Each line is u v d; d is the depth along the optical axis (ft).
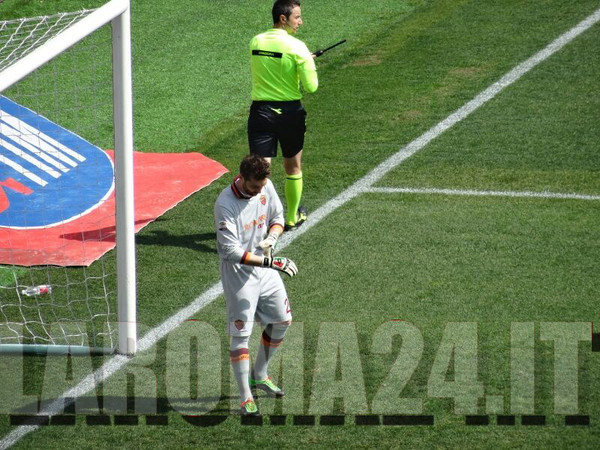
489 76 170.60
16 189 133.49
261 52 115.24
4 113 152.97
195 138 158.10
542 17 193.67
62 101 163.12
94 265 114.01
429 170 138.31
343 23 199.00
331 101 166.09
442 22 195.93
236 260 79.25
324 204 128.26
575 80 166.30
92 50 184.03
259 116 116.88
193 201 132.67
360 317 98.17
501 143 145.89
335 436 79.41
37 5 204.85
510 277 105.70
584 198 126.93
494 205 126.00
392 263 110.32
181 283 107.96
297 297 102.89
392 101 164.25
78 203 130.62
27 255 115.96
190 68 183.42
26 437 80.59
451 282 105.09
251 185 78.28
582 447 76.79
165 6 209.77
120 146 89.30
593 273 106.01
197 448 78.43
